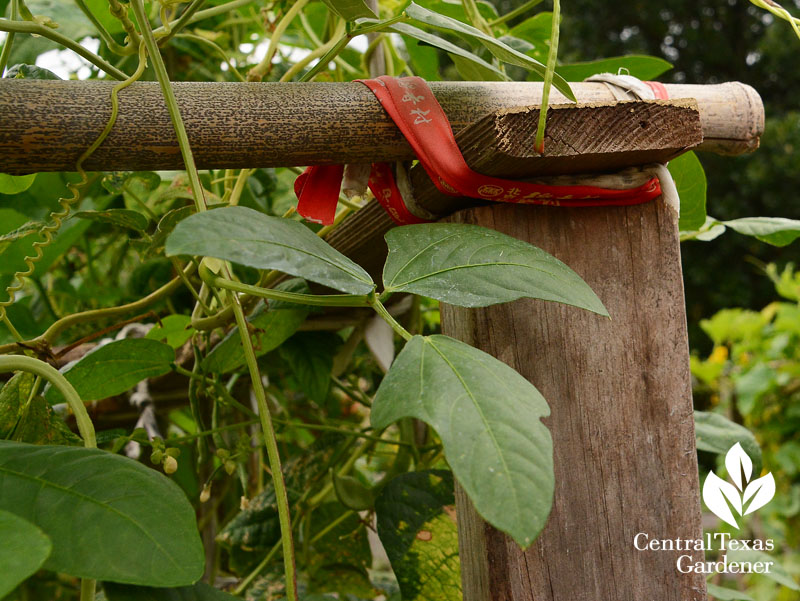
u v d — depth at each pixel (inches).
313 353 43.8
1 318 32.1
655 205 26.8
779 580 39.5
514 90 26.7
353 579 46.7
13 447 19.9
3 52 29.2
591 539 25.5
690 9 407.5
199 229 16.8
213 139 22.8
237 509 56.8
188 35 37.0
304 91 23.9
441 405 17.1
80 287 52.8
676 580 26.0
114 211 29.8
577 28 384.2
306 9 51.8
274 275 38.1
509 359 25.5
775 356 103.6
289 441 55.8
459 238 22.3
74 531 17.6
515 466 16.0
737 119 28.6
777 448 105.3
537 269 21.0
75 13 44.4
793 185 334.0
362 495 38.8
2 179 33.9
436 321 56.0
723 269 341.1
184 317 39.2
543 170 23.8
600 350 26.2
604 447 26.0
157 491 18.9
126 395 45.6
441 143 23.7
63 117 21.3
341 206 42.3
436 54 48.8
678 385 26.7
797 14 387.5
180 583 17.0
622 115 22.5
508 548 24.8
